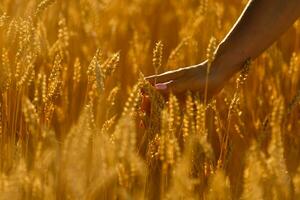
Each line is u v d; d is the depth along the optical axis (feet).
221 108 9.12
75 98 9.10
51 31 10.07
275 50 9.53
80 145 6.98
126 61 9.67
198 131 7.63
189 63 9.73
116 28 10.34
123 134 7.02
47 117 8.13
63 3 10.49
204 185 7.89
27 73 8.23
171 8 10.90
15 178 6.87
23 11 9.95
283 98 9.20
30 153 7.75
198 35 10.18
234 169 8.16
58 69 8.29
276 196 7.14
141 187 7.26
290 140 8.55
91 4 10.21
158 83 8.24
